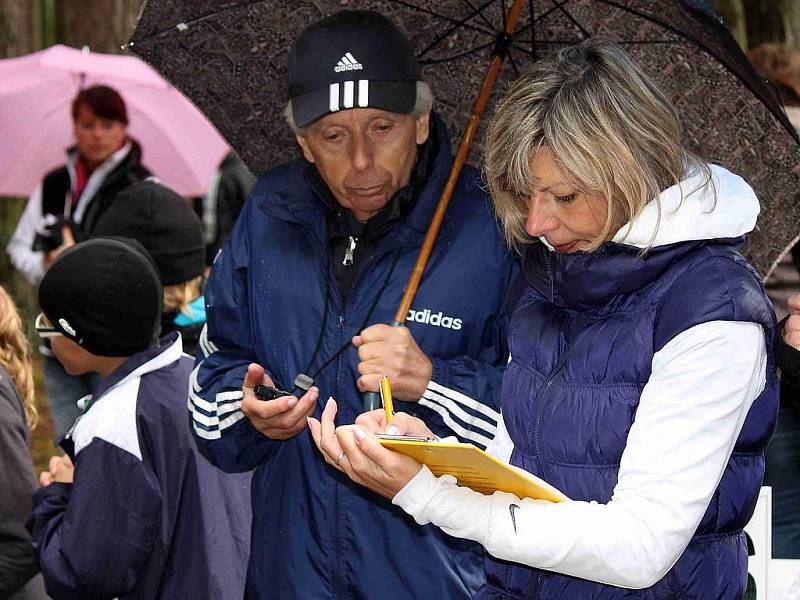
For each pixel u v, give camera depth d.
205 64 3.18
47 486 3.13
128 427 2.99
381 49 2.75
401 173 2.79
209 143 6.21
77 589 2.96
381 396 2.67
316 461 2.78
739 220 2.10
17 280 8.62
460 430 2.70
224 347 2.98
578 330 2.19
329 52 2.75
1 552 3.23
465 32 3.10
